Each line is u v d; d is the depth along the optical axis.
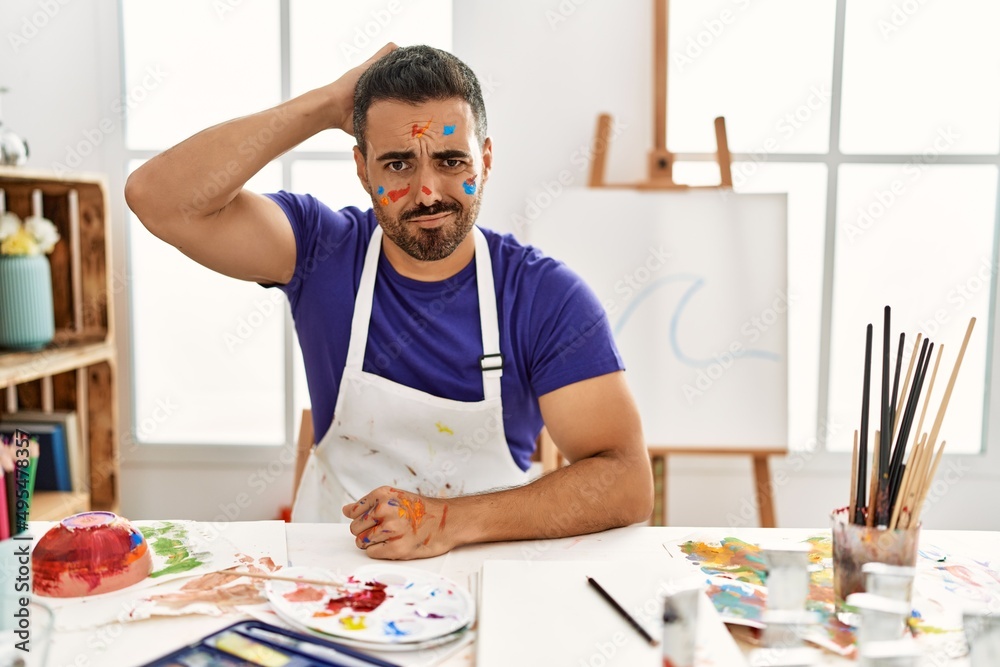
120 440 2.04
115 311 2.02
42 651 0.65
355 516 0.92
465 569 0.86
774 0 1.88
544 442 1.54
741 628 0.72
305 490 1.30
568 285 1.20
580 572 0.81
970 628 0.65
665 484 1.83
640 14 1.87
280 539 0.92
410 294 1.20
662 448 1.81
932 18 1.88
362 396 1.20
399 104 1.07
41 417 1.79
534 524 0.95
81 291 1.86
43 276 1.71
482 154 1.14
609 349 1.16
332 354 1.22
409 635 0.69
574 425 1.15
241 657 0.66
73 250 1.86
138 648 0.68
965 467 1.99
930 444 0.74
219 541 0.91
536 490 0.99
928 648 0.69
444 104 1.07
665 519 1.84
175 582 0.80
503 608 0.74
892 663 0.57
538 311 1.19
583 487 1.00
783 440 1.80
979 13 1.88
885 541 0.74
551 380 1.16
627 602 0.74
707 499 2.00
